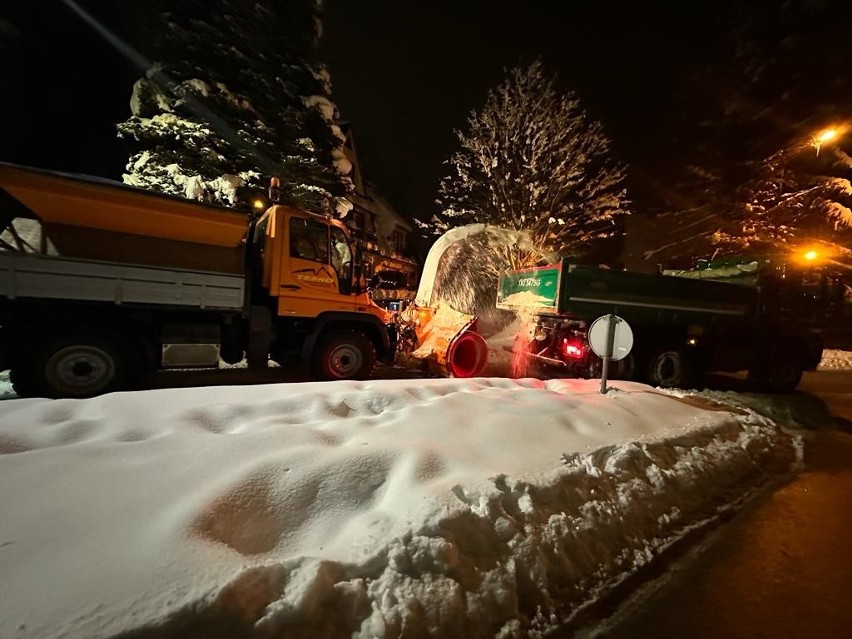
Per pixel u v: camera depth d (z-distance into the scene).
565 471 2.82
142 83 11.76
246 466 2.28
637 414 4.33
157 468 2.26
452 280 13.68
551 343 8.03
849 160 16.22
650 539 2.76
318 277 6.46
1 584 1.42
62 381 4.91
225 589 1.46
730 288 8.41
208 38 11.99
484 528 2.15
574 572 2.30
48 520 1.77
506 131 14.64
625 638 1.97
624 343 5.19
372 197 26.84
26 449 2.55
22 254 4.56
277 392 3.98
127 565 1.54
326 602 1.60
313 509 2.14
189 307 5.45
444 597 1.80
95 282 4.91
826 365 12.72
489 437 3.17
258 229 6.66
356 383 4.58
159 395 3.63
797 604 2.24
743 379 10.18
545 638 1.93
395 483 2.37
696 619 2.10
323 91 14.55
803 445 5.07
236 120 12.27
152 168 11.13
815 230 16.53
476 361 7.57
